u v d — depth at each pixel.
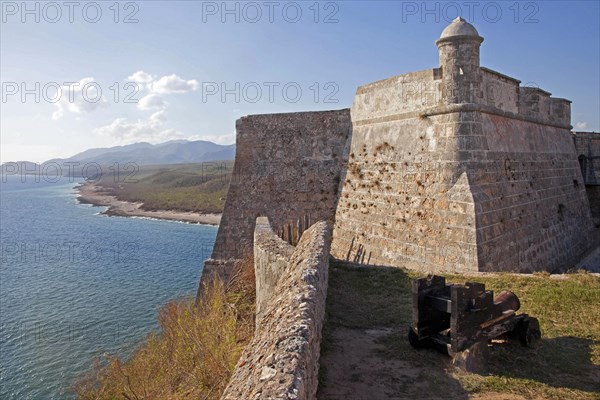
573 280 11.11
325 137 21.28
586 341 7.62
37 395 18.31
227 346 12.87
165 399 12.21
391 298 10.51
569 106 21.75
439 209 14.34
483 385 6.13
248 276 17.28
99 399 14.37
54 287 33.16
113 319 26.17
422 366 6.75
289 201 21.30
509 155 15.72
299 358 4.08
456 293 6.69
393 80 16.97
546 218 17.44
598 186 24.06
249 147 22.42
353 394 5.96
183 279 34.62
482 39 14.27
